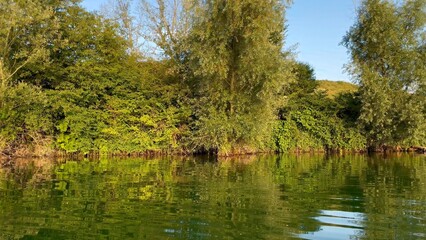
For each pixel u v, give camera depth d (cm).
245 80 2378
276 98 2566
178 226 749
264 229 733
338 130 3088
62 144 2305
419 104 2930
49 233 704
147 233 706
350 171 1686
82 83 2347
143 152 2550
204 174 1533
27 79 2341
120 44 2670
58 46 2317
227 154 2509
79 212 854
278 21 2391
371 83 2983
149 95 2573
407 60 3017
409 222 787
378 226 759
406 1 3058
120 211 866
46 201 959
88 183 1250
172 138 2588
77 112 2325
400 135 3058
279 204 951
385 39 3078
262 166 1892
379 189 1188
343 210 891
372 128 3077
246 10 2369
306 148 3034
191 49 2398
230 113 2484
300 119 3022
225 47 2430
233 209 892
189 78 2708
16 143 2211
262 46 2330
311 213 861
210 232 712
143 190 1131
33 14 2008
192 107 2556
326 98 3222
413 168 1828
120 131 2467
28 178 1345
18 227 737
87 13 2567
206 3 2422
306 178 1434
